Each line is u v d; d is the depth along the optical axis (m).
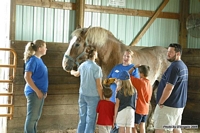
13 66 5.41
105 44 5.45
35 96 4.66
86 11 6.78
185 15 8.01
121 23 7.29
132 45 7.43
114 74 4.99
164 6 7.74
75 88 6.45
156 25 7.78
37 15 6.27
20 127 5.93
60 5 6.46
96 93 4.63
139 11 7.45
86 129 4.63
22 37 6.12
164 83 4.35
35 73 4.68
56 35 6.49
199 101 7.46
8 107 5.82
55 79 6.23
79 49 5.39
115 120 4.46
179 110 4.31
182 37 8.02
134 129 4.86
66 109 6.38
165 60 6.61
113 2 7.12
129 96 4.41
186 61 7.76
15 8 5.93
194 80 7.58
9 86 5.78
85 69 4.66
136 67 4.93
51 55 6.18
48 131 6.20
